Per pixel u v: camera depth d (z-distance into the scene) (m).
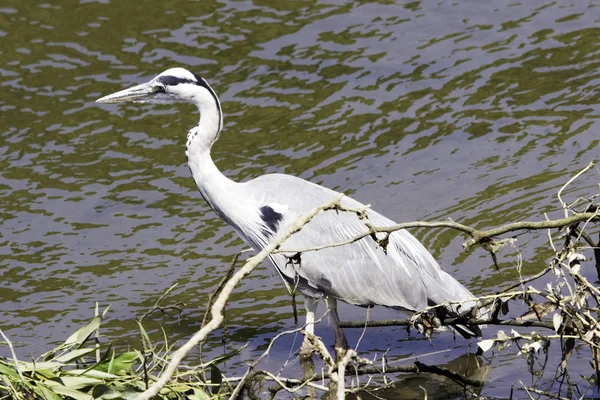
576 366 10.05
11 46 17.81
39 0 19.22
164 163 15.03
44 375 9.05
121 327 11.49
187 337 11.23
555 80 16.45
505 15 18.52
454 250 12.68
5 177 14.77
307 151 15.08
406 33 18.05
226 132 15.66
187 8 18.98
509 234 12.88
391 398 9.80
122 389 9.04
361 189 14.15
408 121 15.69
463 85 16.55
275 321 11.61
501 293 9.31
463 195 13.84
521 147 14.86
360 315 11.88
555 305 9.15
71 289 12.32
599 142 14.73
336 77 16.89
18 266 12.84
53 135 15.71
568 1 18.86
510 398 9.57
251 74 16.98
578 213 8.97
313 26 18.30
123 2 19.20
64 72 17.08
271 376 8.73
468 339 10.95
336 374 7.73
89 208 14.10
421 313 9.64
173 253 13.09
